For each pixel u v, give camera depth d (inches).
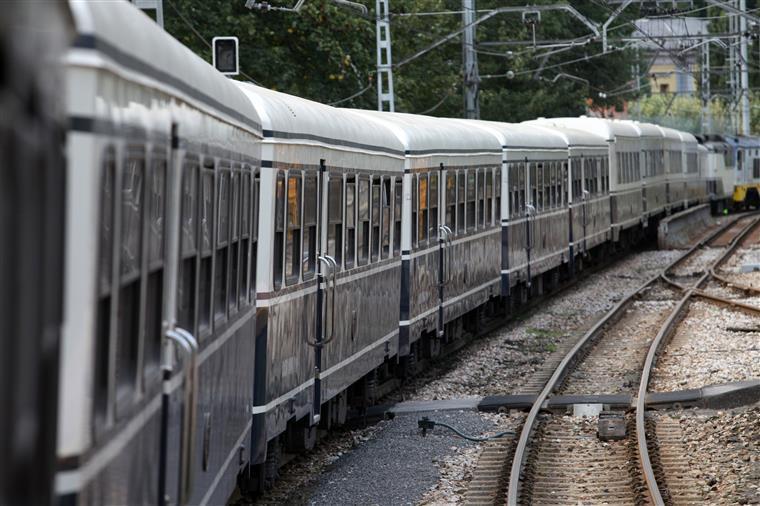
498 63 5910.4
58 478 429.1
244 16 3378.4
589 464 1355.8
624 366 2050.9
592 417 1638.8
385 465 1362.0
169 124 621.9
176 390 633.6
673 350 2224.4
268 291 1133.1
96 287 455.5
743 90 6486.2
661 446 1438.2
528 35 5930.1
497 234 2549.2
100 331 475.2
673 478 1277.1
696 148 6314.0
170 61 628.4
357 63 3686.0
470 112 3644.2
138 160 544.4
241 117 928.9
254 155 1027.9
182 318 679.1
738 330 2450.8
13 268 295.7
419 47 4414.4
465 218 2261.3
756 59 6481.3
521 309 2960.1
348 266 1482.5
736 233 5383.9
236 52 1706.4
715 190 6742.1
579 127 4013.3
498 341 2447.1
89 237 444.5
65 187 374.6
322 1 3474.4
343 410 1560.0
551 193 3088.1
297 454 1428.4
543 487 1254.3
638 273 3878.0
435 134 2052.2
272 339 1149.7
